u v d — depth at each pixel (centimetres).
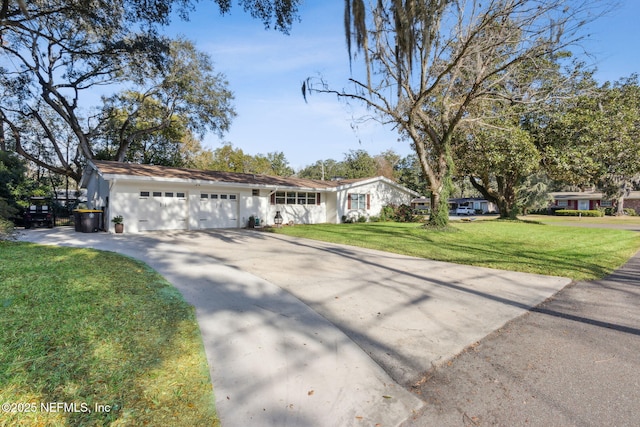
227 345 339
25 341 302
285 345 348
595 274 714
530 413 245
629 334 395
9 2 930
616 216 3875
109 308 401
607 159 1875
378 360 325
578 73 1276
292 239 1227
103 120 2491
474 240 1225
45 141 2619
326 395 264
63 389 242
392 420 237
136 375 270
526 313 471
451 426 231
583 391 274
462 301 514
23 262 626
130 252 835
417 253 936
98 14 1031
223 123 2612
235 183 1686
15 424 205
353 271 695
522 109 1731
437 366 316
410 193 2653
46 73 1997
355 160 5144
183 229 1570
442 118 1453
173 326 369
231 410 239
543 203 4050
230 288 539
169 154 3055
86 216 1352
